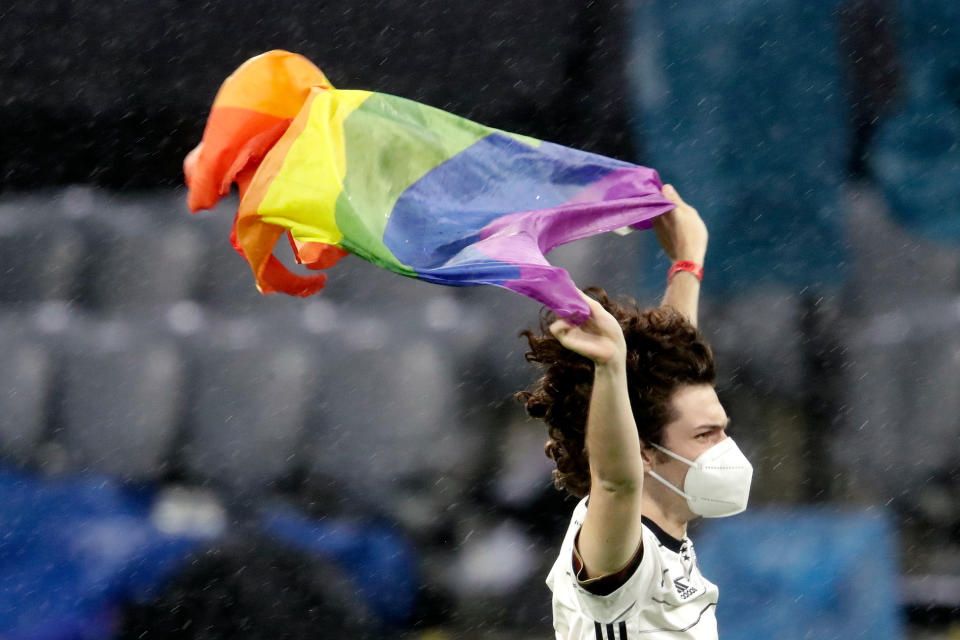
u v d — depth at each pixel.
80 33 28.89
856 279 26.50
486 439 25.00
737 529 23.75
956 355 25.03
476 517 24.25
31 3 28.56
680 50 27.53
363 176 8.45
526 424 25.22
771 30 27.05
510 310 26.20
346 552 23.12
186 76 29.14
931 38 26.80
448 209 8.64
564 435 8.45
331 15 29.05
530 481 24.59
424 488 24.34
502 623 23.48
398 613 22.97
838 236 26.53
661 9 27.80
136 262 26.42
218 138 8.62
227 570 22.42
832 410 25.38
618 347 7.01
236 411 24.64
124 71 29.00
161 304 25.95
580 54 27.95
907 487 24.50
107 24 28.98
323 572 22.78
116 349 25.08
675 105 27.61
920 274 26.31
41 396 24.48
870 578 23.19
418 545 23.66
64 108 28.56
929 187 26.52
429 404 24.97
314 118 8.46
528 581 23.69
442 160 8.80
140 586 22.11
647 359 8.35
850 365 25.70
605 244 26.98
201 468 23.92
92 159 28.22
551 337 8.52
